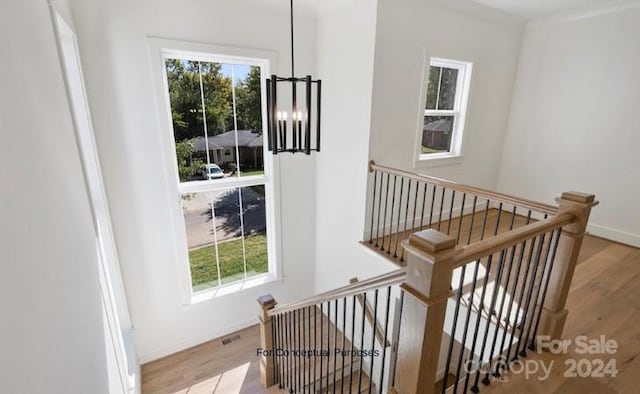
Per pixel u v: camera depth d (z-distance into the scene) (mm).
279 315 2865
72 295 1099
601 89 3340
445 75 3604
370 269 3307
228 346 3678
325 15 3385
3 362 579
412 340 1211
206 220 3551
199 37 2955
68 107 1588
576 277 2678
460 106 3750
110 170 2814
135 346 3178
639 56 3051
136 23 2668
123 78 2703
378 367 3350
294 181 3900
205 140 3357
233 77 3377
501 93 3998
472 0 3225
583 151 3557
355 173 3344
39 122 1038
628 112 3180
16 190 752
